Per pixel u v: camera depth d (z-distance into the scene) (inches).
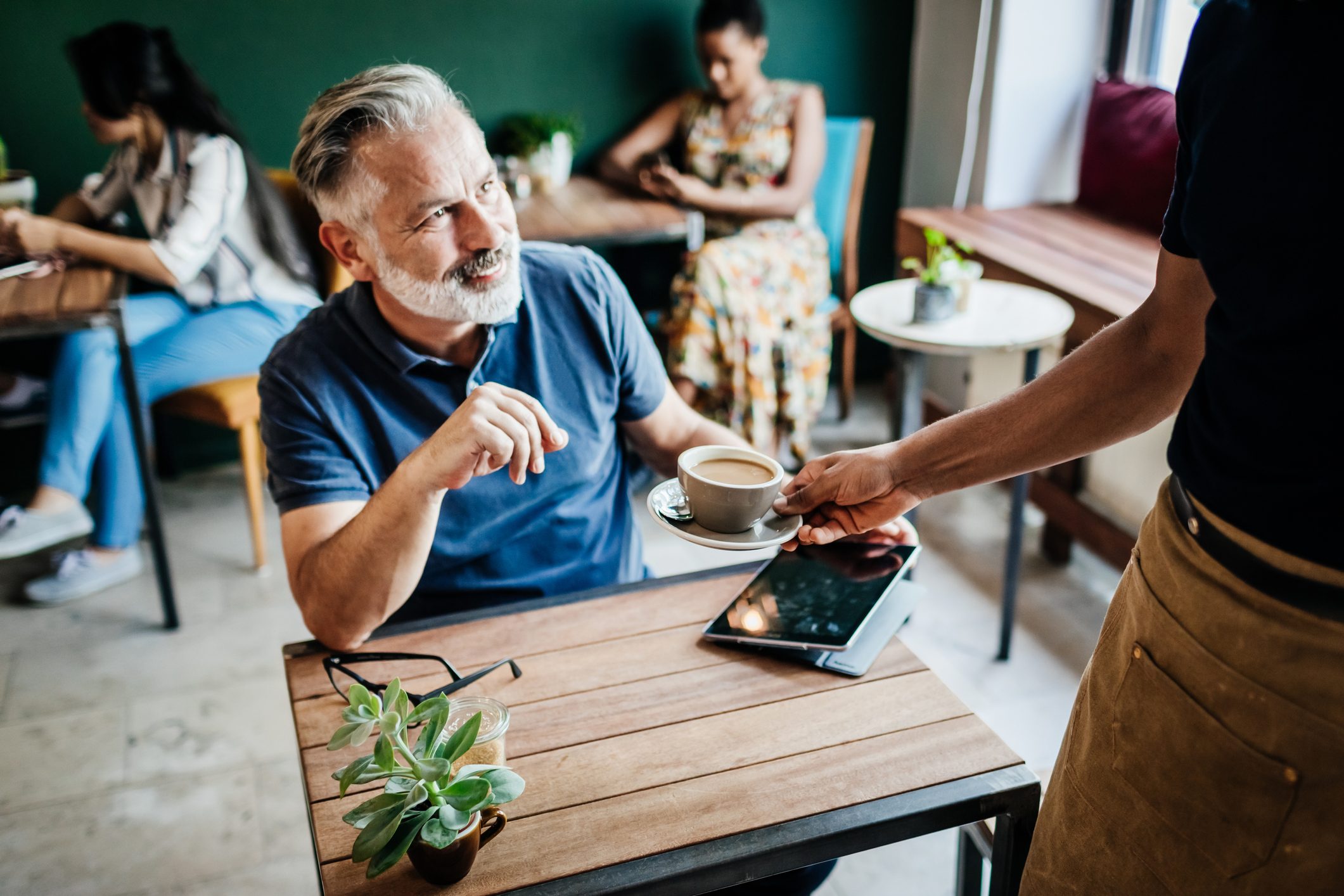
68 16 113.3
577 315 56.2
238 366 103.7
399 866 35.0
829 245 135.8
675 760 39.5
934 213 126.7
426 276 48.5
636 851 35.3
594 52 130.6
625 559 60.9
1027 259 106.1
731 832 36.0
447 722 37.8
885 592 47.4
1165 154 113.6
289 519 50.8
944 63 133.5
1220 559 31.4
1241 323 30.8
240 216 103.8
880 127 143.8
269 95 122.7
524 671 44.9
